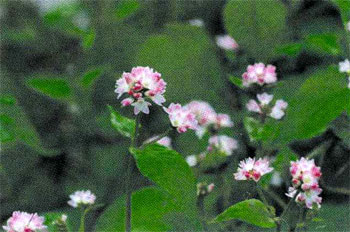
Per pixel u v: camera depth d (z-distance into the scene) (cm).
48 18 74
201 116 64
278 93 71
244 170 57
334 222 66
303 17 77
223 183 64
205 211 63
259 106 62
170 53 72
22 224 56
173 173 54
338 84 61
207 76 72
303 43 69
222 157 64
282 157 62
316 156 70
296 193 55
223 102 72
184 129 55
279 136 61
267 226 55
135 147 55
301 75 73
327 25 77
